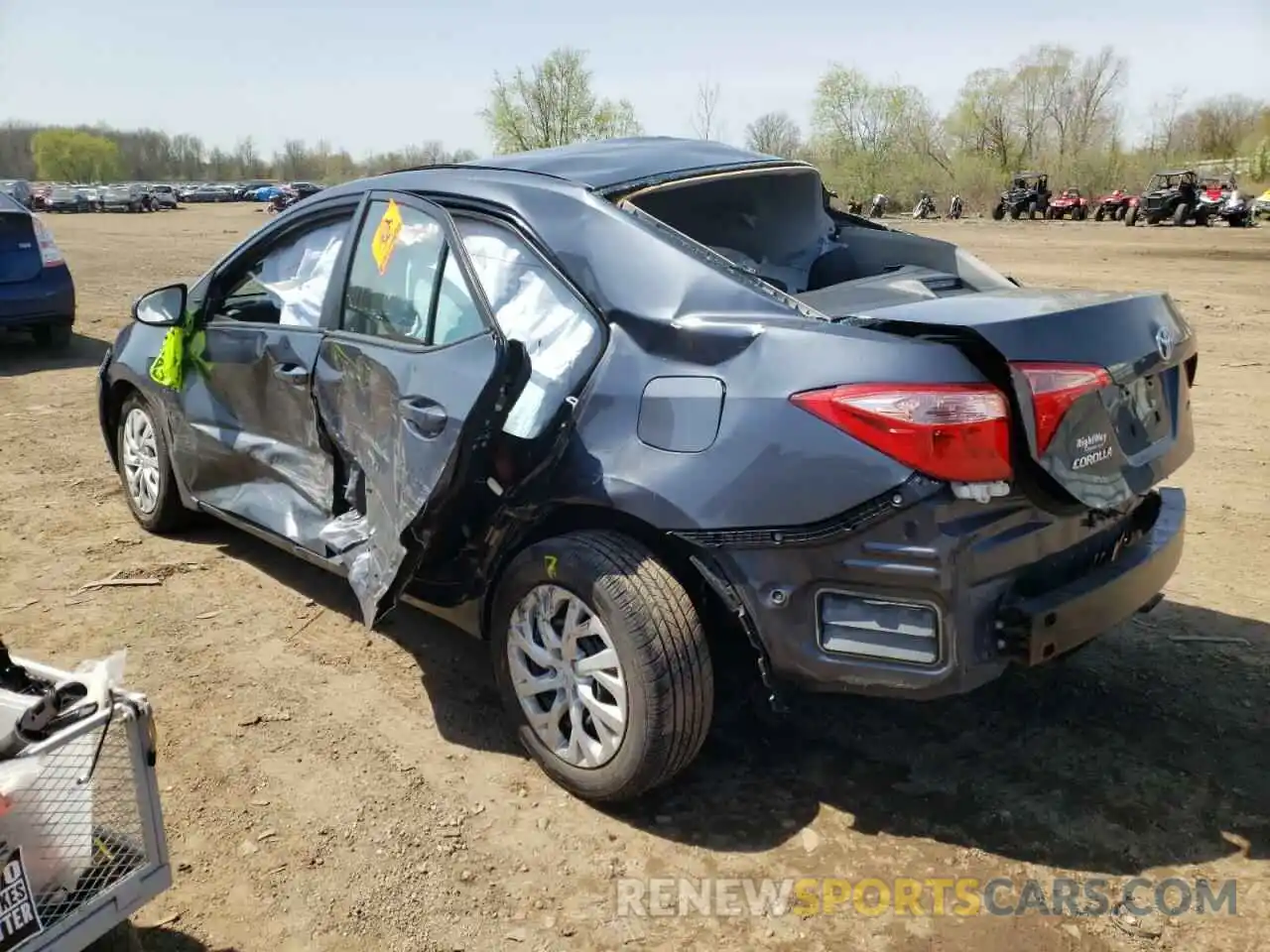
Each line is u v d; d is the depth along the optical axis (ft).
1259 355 33.09
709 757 11.43
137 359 17.06
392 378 11.51
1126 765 11.20
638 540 10.34
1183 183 119.75
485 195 12.03
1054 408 9.02
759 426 9.37
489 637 11.57
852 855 9.93
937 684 9.09
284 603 15.24
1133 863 9.75
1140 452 10.27
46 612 14.87
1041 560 9.50
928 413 8.78
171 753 11.57
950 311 9.49
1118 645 13.78
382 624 14.64
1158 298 10.82
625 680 9.85
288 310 14.34
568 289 10.96
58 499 19.54
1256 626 14.26
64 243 88.07
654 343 10.17
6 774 6.78
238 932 9.05
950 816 10.44
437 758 11.53
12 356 32.89
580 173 12.16
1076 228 118.93
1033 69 194.70
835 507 9.05
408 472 10.81
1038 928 8.99
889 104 188.96
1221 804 10.53
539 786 11.00
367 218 13.38
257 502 14.75
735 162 13.03
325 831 10.32
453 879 9.68
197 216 175.63
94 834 7.40
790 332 9.52
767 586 9.45
